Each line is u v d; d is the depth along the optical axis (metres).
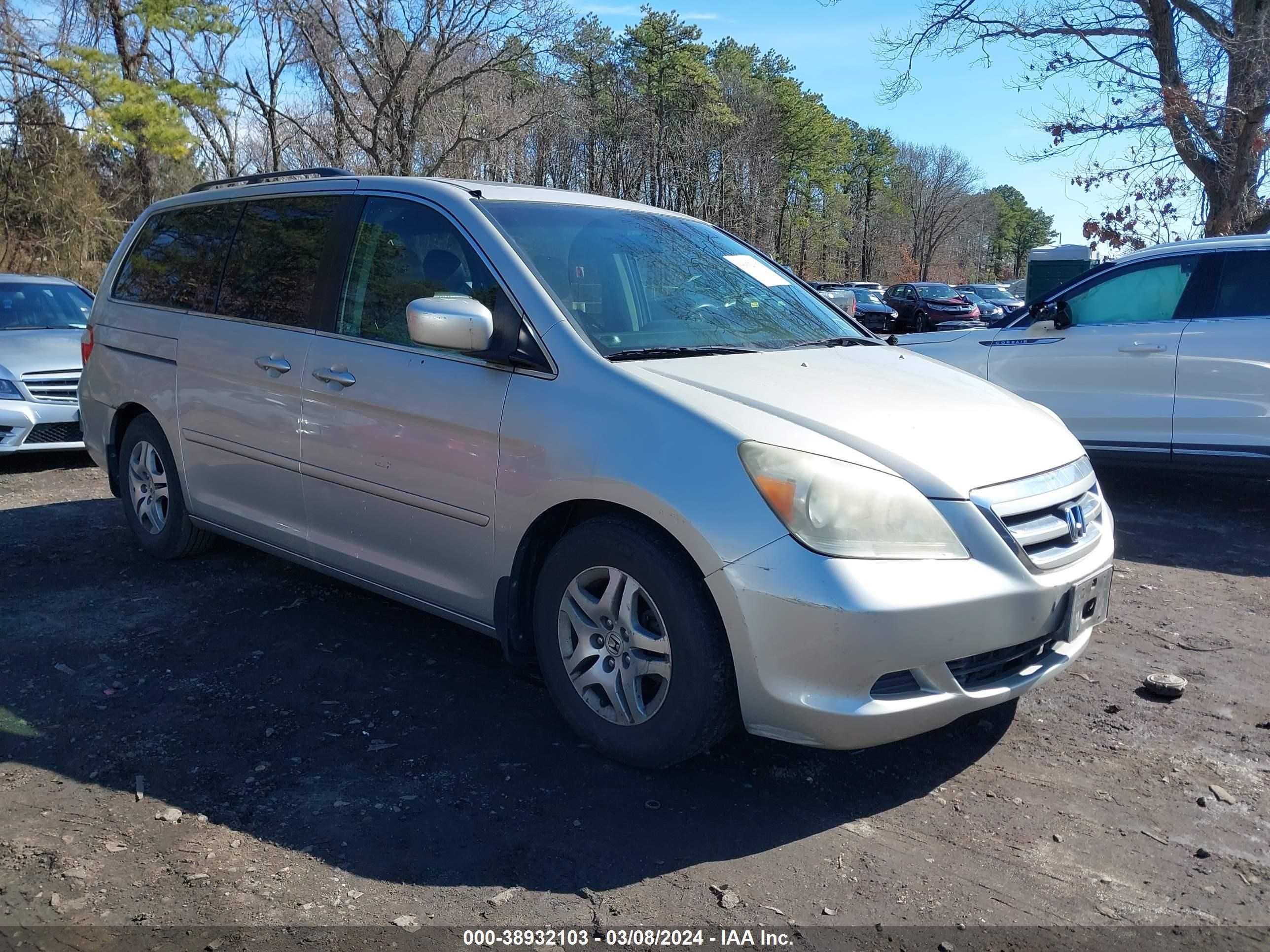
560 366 3.21
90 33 23.92
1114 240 13.55
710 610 2.85
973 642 2.79
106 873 2.60
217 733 3.36
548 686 3.27
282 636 4.19
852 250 90.38
